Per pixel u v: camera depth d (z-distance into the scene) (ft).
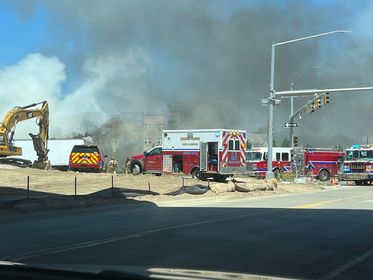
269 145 104.42
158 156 103.76
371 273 24.22
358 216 48.70
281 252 29.17
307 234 36.50
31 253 28.19
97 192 70.33
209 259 26.68
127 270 22.04
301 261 26.66
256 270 24.03
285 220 45.21
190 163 99.45
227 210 55.06
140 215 49.88
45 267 20.27
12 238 34.27
